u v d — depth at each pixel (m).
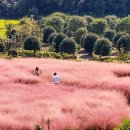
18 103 37.84
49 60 78.94
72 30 185.62
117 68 63.44
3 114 34.28
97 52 129.50
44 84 49.56
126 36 138.12
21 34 150.12
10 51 110.44
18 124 31.97
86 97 40.38
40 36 179.62
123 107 38.28
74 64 70.31
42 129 30.28
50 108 35.91
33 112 34.72
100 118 34.41
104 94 42.16
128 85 48.72
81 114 35.00
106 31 171.88
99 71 61.12
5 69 61.47
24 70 61.56
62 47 129.00
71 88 46.47
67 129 30.27
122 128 26.08
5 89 44.84
